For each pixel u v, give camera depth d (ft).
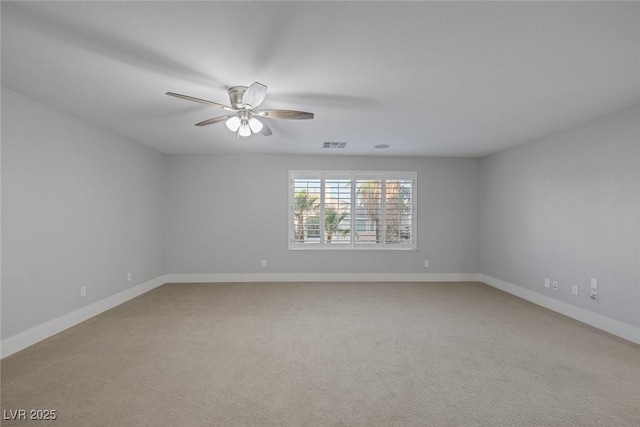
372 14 5.83
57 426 6.15
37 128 10.21
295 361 8.96
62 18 5.96
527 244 15.57
